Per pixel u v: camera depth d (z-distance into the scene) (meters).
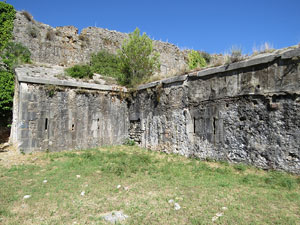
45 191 5.44
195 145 9.21
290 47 7.33
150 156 9.70
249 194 5.14
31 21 17.83
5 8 16.42
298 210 4.32
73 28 20.38
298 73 6.44
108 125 12.42
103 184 5.99
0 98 12.74
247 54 8.24
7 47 15.16
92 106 11.91
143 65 15.09
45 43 18.17
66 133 10.98
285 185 5.68
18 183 6.05
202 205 4.54
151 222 3.89
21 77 9.96
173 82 10.31
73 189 5.59
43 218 4.10
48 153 10.14
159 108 11.02
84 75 13.50
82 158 9.09
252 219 3.94
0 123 13.57
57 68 14.71
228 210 4.30
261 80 7.26
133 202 4.76
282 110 6.74
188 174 6.89
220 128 8.34
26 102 10.05
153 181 6.20
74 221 3.97
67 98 11.13
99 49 21.20
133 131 12.78
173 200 4.80
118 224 3.79
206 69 8.98
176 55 25.22
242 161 7.61
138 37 15.40
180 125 9.89
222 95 8.34
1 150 10.52
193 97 9.42
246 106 7.61
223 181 6.11
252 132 7.41
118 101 12.91
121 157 9.30
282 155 6.66
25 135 9.94
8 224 3.85
